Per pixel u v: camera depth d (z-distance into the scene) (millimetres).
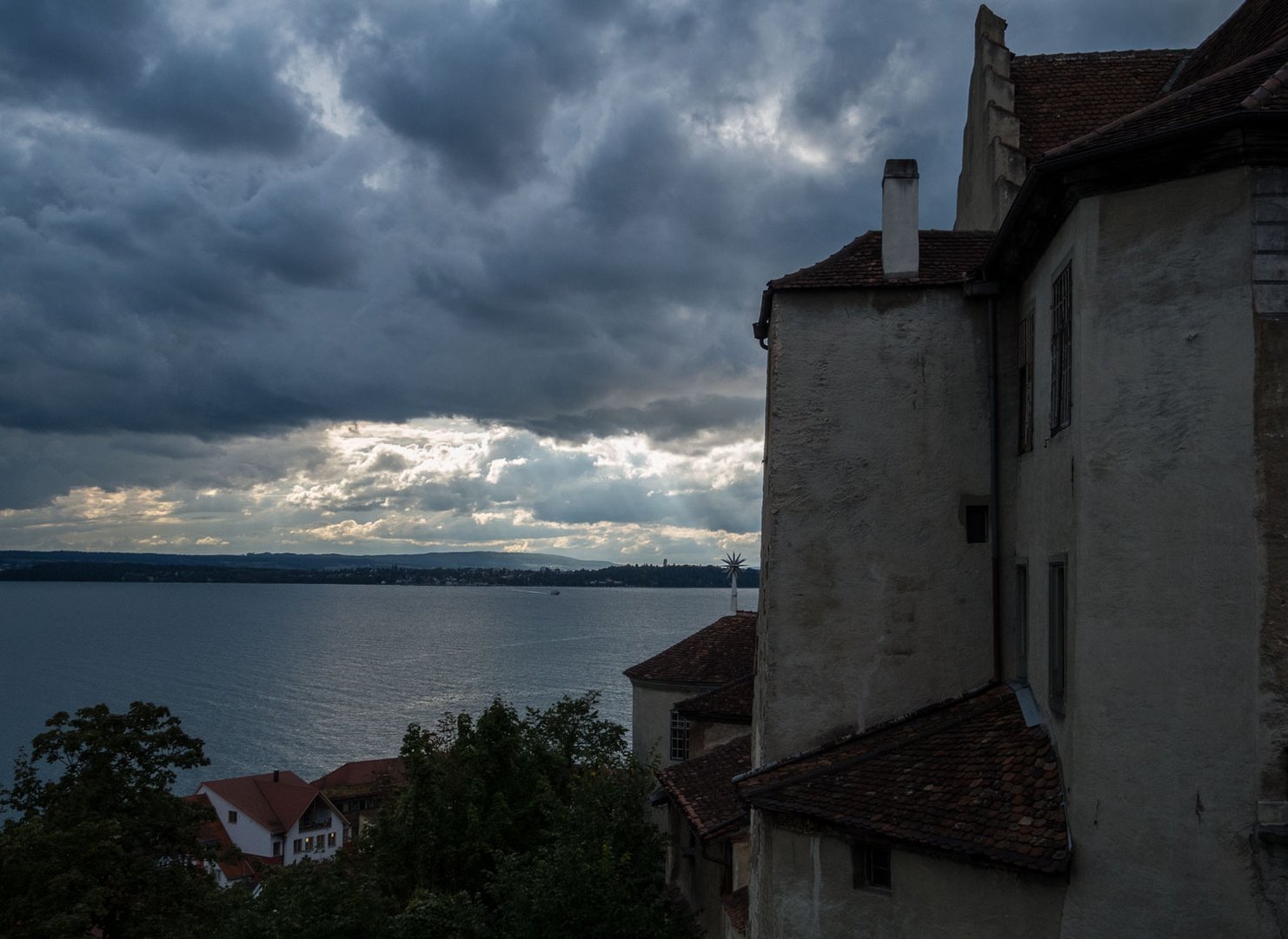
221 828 100125
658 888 25547
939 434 18094
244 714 152625
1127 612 12078
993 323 17844
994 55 21484
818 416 18422
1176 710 11562
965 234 20125
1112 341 12500
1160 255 12086
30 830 34281
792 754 17891
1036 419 15633
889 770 15516
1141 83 21672
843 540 18172
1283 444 11062
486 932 24047
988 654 17562
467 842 30688
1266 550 11023
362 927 26016
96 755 39531
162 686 179000
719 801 24625
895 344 18328
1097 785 12164
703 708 33562
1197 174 11797
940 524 17953
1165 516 11820
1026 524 16266
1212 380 11516
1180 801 11445
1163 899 11484
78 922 31922
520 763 32906
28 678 186625
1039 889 12594
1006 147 20406
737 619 45156
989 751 14820
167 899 37688
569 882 22359
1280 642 10922
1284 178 11281
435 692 169250
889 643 17891
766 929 16109
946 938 13430
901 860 14109
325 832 101750
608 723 40250
